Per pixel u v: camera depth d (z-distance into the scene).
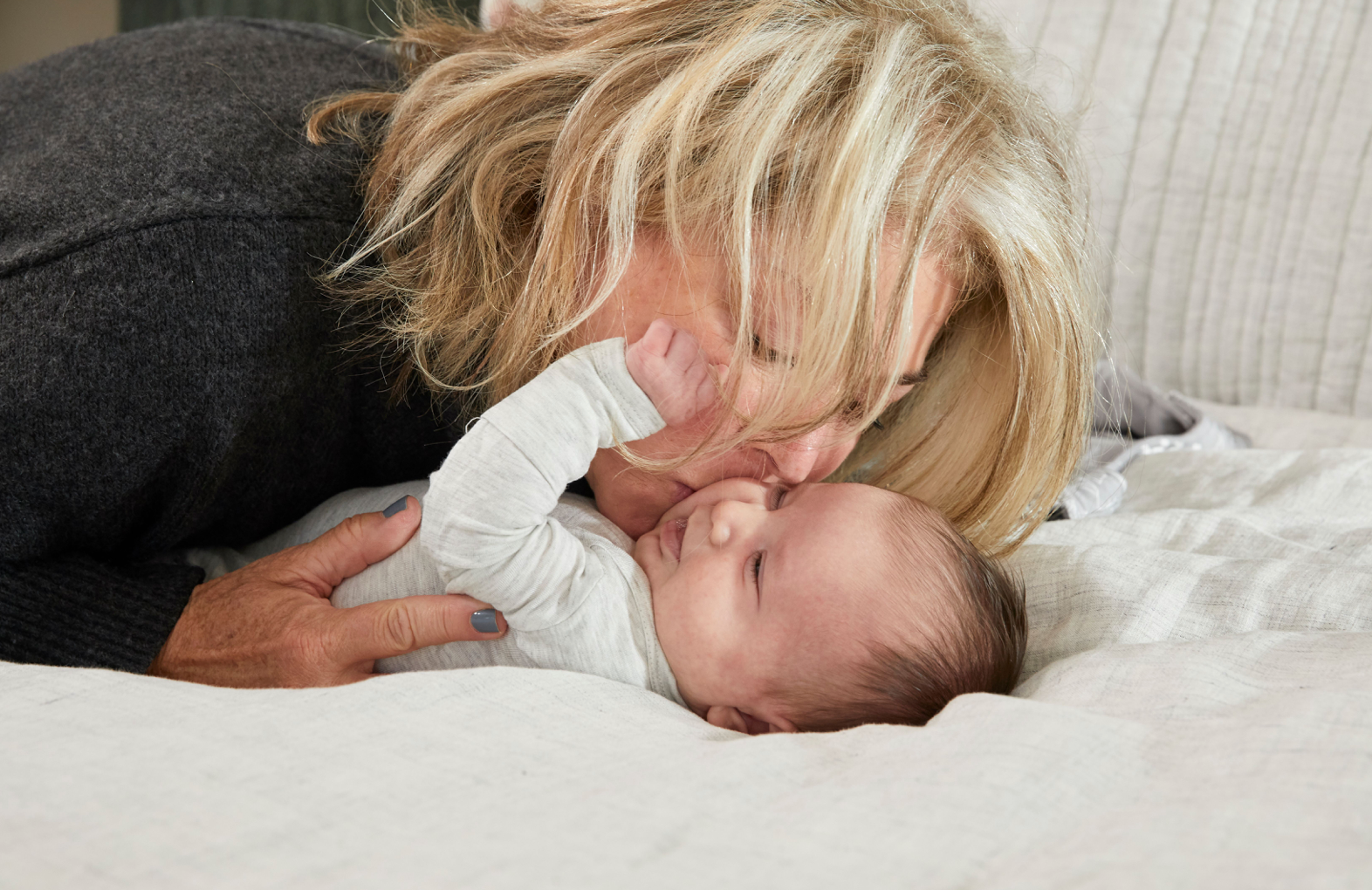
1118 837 0.43
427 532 0.76
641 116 0.77
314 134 0.87
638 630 0.83
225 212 0.78
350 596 0.87
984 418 1.02
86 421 0.77
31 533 0.79
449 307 0.85
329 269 0.84
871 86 0.76
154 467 0.81
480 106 0.85
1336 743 0.50
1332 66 1.69
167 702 0.58
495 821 0.46
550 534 0.78
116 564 0.91
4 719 0.55
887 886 0.41
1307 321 1.67
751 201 0.73
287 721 0.56
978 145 0.83
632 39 0.84
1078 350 0.95
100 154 0.80
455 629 0.78
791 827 0.45
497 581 0.76
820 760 0.56
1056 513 1.19
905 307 0.77
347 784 0.49
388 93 0.95
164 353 0.77
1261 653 0.68
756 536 0.86
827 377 0.75
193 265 0.77
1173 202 1.79
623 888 0.40
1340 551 0.93
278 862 0.42
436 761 0.52
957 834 0.44
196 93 0.87
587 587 0.80
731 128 0.75
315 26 1.19
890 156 0.75
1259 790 0.47
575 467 0.77
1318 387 1.66
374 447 0.98
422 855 0.42
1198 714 0.60
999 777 0.48
